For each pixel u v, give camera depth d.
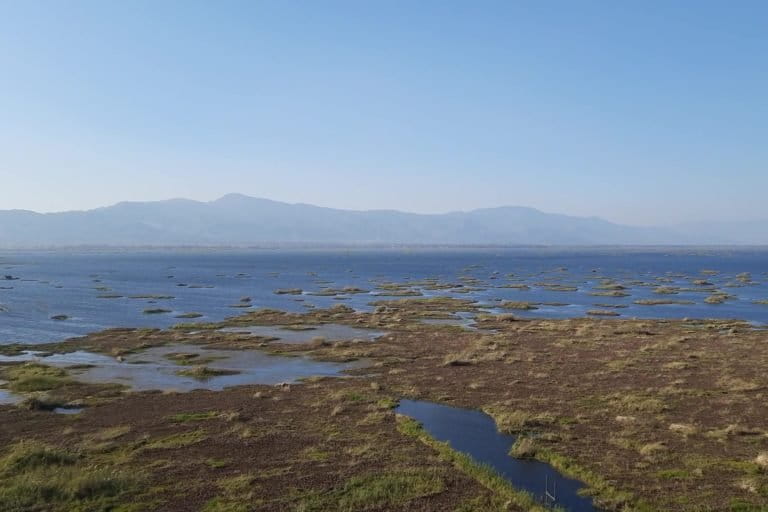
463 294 127.69
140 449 28.61
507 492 23.36
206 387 43.84
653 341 61.88
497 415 34.41
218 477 24.97
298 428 32.16
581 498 23.09
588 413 34.47
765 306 102.31
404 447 28.94
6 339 68.12
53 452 26.86
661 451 27.66
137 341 65.00
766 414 33.78
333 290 136.12
